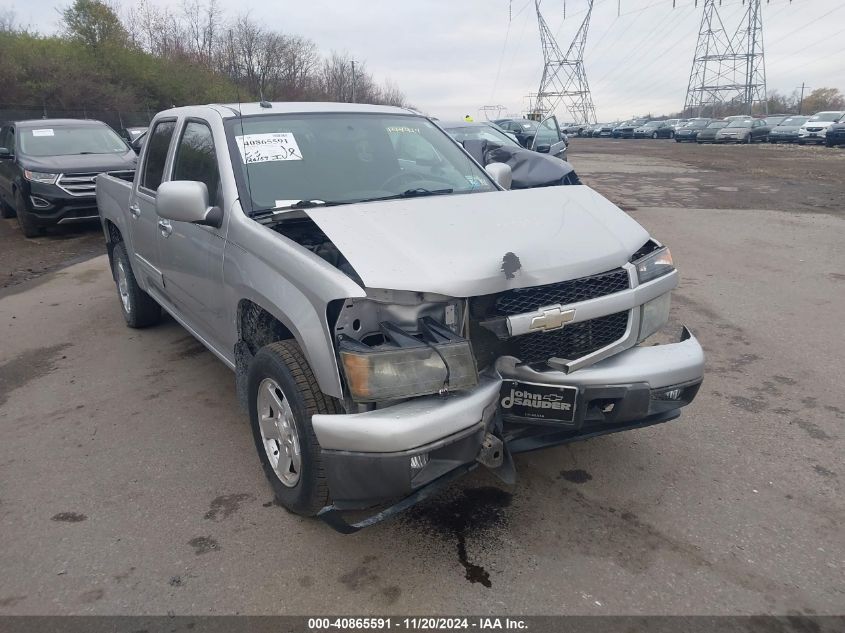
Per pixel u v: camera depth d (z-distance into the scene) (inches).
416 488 103.7
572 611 103.5
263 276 124.1
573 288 119.3
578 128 2810.0
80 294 293.9
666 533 121.9
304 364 115.2
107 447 156.9
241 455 152.4
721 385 185.2
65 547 120.6
